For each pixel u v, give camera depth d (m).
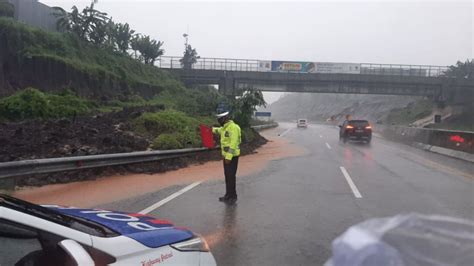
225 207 9.16
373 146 27.09
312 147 25.42
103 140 15.80
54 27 49.59
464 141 19.66
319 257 6.12
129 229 3.69
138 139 17.19
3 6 37.22
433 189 11.48
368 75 67.44
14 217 2.99
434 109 77.81
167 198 9.95
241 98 25.48
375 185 12.09
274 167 15.75
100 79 38.88
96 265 3.09
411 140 28.41
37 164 9.98
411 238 6.21
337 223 7.91
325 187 11.73
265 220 8.13
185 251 3.79
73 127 19.16
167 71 63.81
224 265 5.80
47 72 33.47
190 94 54.62
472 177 13.67
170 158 15.51
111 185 11.40
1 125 19.78
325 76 67.50
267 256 6.17
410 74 69.31
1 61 30.72
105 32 49.09
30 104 24.30
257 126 49.16
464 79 67.44
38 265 3.00
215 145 18.89
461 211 8.72
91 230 3.39
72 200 9.44
